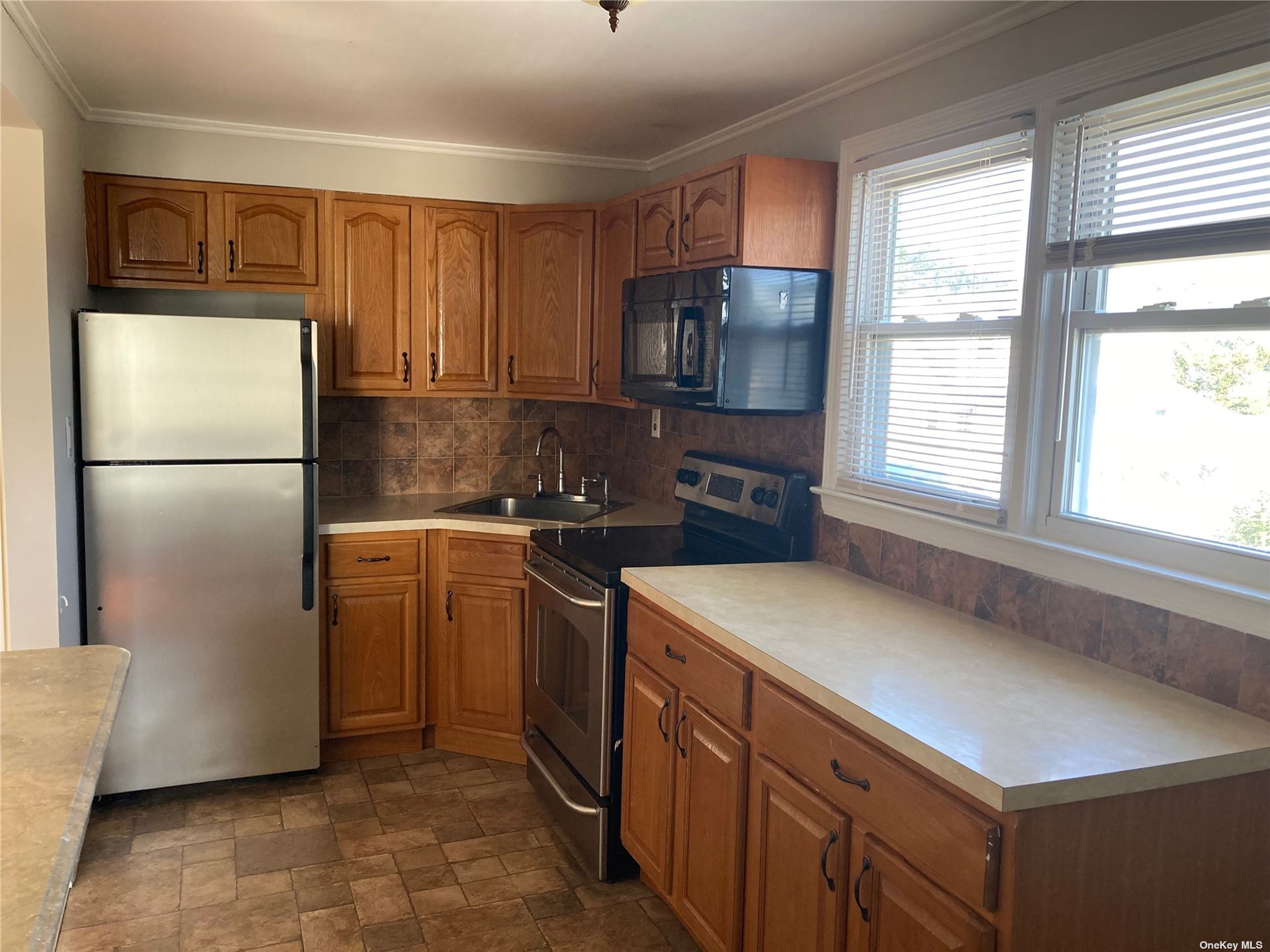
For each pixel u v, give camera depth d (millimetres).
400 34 2523
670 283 3051
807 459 3012
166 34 2547
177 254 3543
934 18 2285
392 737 3719
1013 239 2283
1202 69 1796
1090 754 1524
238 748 3352
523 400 4332
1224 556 1779
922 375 2555
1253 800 1602
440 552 3654
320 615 3500
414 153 3814
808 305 2869
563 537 3230
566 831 3061
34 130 2703
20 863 1017
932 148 2492
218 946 2463
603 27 2434
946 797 1536
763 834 2064
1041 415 2189
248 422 3232
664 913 2670
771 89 2926
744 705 2125
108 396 3086
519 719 3609
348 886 2766
